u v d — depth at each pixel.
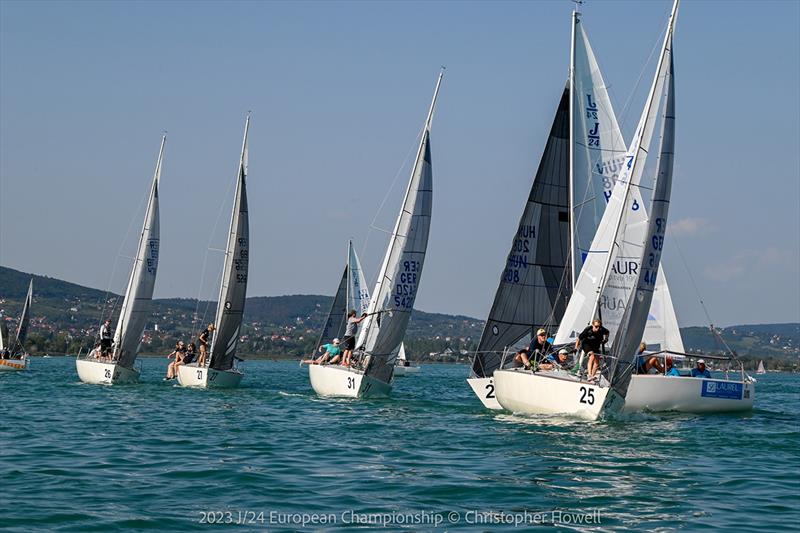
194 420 26.03
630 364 24.30
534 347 27.52
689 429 24.58
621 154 30.73
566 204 30.28
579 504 14.52
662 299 33.91
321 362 36.53
